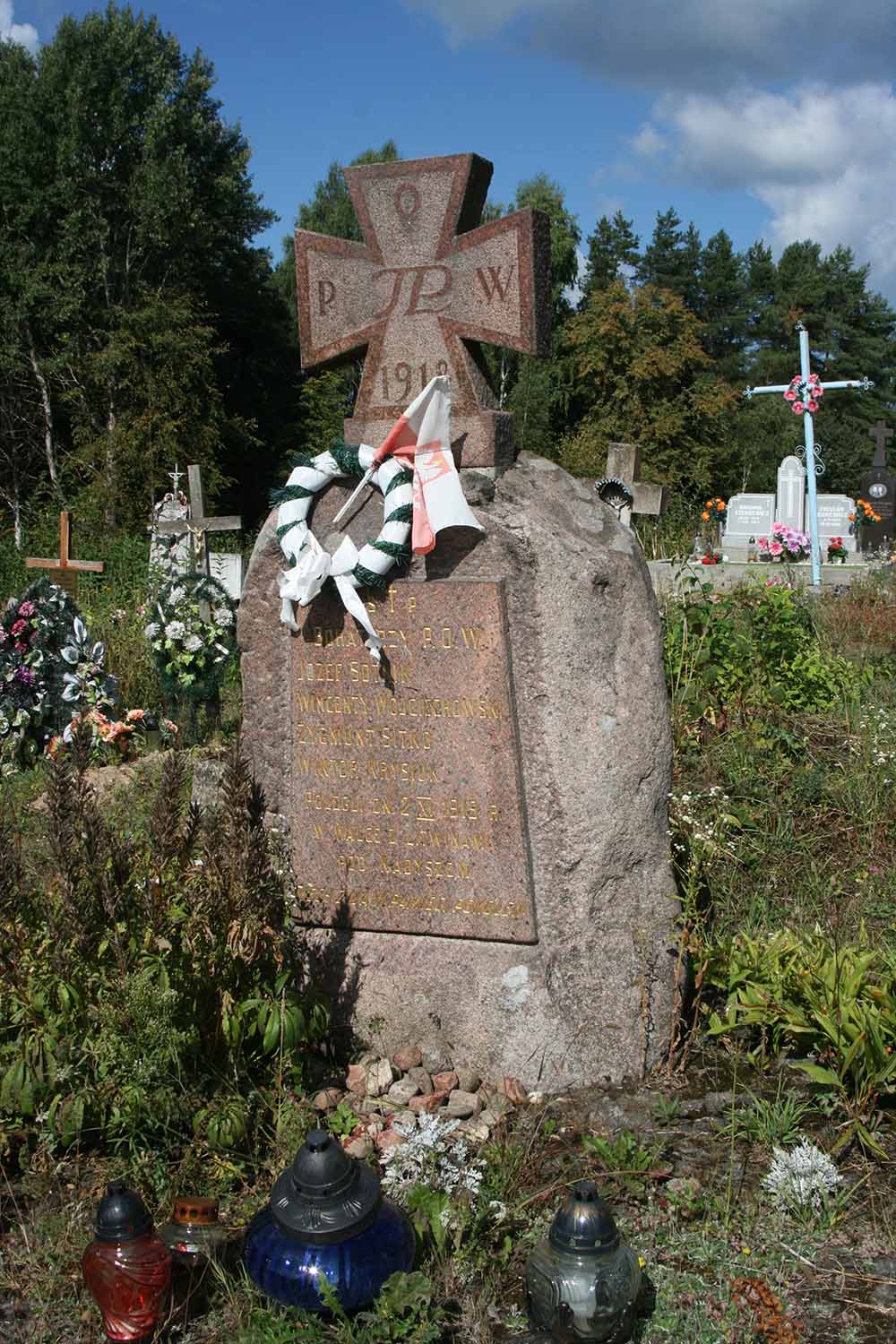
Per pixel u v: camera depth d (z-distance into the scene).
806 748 7.74
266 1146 3.80
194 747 9.27
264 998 3.90
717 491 38.06
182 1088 3.64
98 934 3.71
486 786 4.28
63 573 14.32
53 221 30.28
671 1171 3.72
